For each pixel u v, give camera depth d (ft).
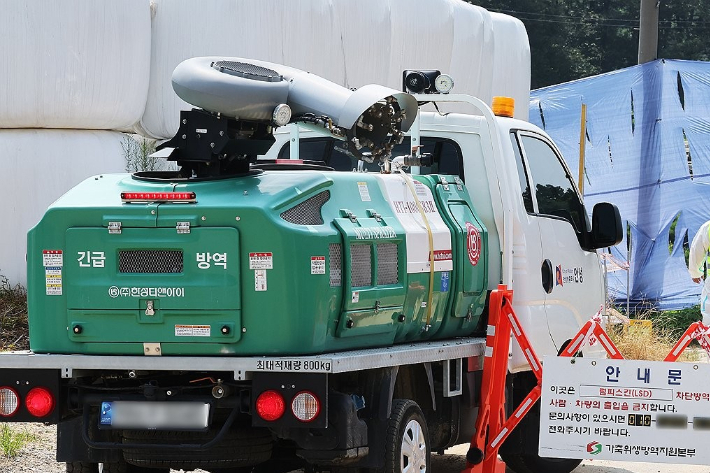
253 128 27.12
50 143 61.93
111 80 62.08
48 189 61.67
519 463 36.45
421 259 28.66
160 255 25.46
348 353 25.89
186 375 26.40
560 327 35.53
